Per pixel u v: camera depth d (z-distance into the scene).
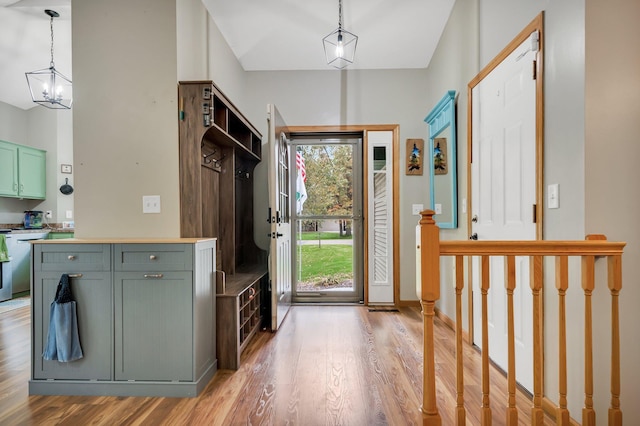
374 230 3.96
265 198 3.89
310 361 2.36
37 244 1.97
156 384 1.93
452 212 3.00
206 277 2.12
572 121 1.57
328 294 4.14
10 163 4.68
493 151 2.32
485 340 1.42
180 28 2.27
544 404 1.75
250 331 2.72
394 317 3.44
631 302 1.51
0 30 3.62
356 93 3.92
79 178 2.25
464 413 1.41
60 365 1.98
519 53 1.99
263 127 3.92
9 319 3.43
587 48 1.49
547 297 1.76
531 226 1.88
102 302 1.97
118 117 2.24
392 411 1.75
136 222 2.23
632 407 1.51
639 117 1.50
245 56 3.64
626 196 1.50
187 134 2.21
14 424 1.66
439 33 3.36
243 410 1.76
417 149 3.87
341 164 4.18
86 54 2.25
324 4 2.95
